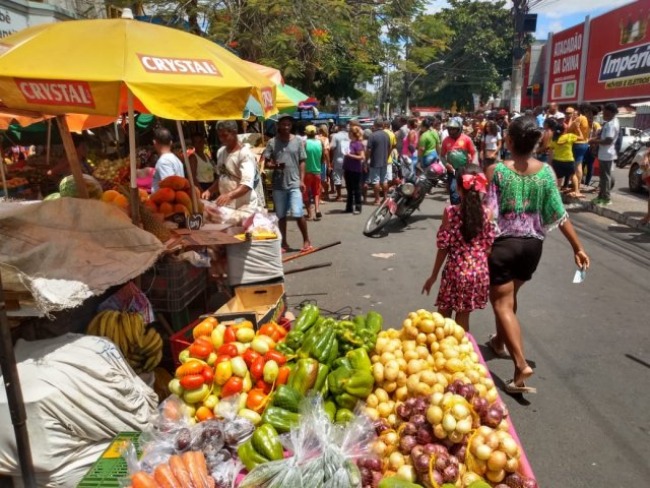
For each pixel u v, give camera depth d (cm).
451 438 237
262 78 366
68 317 349
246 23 1176
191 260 422
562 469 313
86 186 400
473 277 371
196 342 316
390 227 974
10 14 866
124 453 251
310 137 1030
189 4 1105
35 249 313
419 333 314
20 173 751
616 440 339
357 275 689
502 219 381
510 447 229
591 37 2300
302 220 793
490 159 1213
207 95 286
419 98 5803
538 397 389
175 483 224
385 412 278
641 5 1875
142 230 348
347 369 292
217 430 259
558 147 1124
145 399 310
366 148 1268
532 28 2220
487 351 464
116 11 1074
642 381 408
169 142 598
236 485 239
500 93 5197
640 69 1891
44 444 262
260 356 304
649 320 522
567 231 380
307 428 244
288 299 603
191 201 471
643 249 791
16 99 275
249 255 508
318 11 1205
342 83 2173
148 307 367
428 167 968
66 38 289
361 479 228
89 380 279
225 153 590
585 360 443
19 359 287
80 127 604
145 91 267
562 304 570
